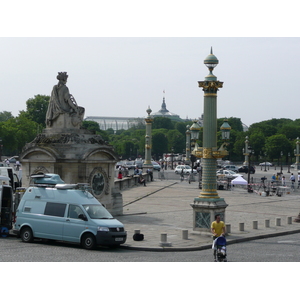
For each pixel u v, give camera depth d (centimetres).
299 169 16162
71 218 3173
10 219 3594
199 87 3688
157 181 9825
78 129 4656
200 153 3769
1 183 4228
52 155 4394
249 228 4203
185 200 6388
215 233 2811
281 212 5438
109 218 3212
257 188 8494
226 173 10612
